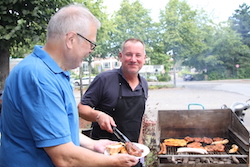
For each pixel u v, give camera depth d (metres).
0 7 2.48
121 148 1.64
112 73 2.14
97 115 1.95
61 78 1.17
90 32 1.20
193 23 15.41
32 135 1.08
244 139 2.57
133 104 2.14
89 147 1.72
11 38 2.70
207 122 3.26
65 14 1.16
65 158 1.09
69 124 1.22
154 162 2.76
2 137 1.20
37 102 1.02
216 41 19.27
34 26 2.81
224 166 2.21
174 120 3.28
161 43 15.77
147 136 3.62
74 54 1.19
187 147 2.82
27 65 1.08
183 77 26.00
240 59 21.97
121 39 14.37
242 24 22.62
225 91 12.54
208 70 23.19
